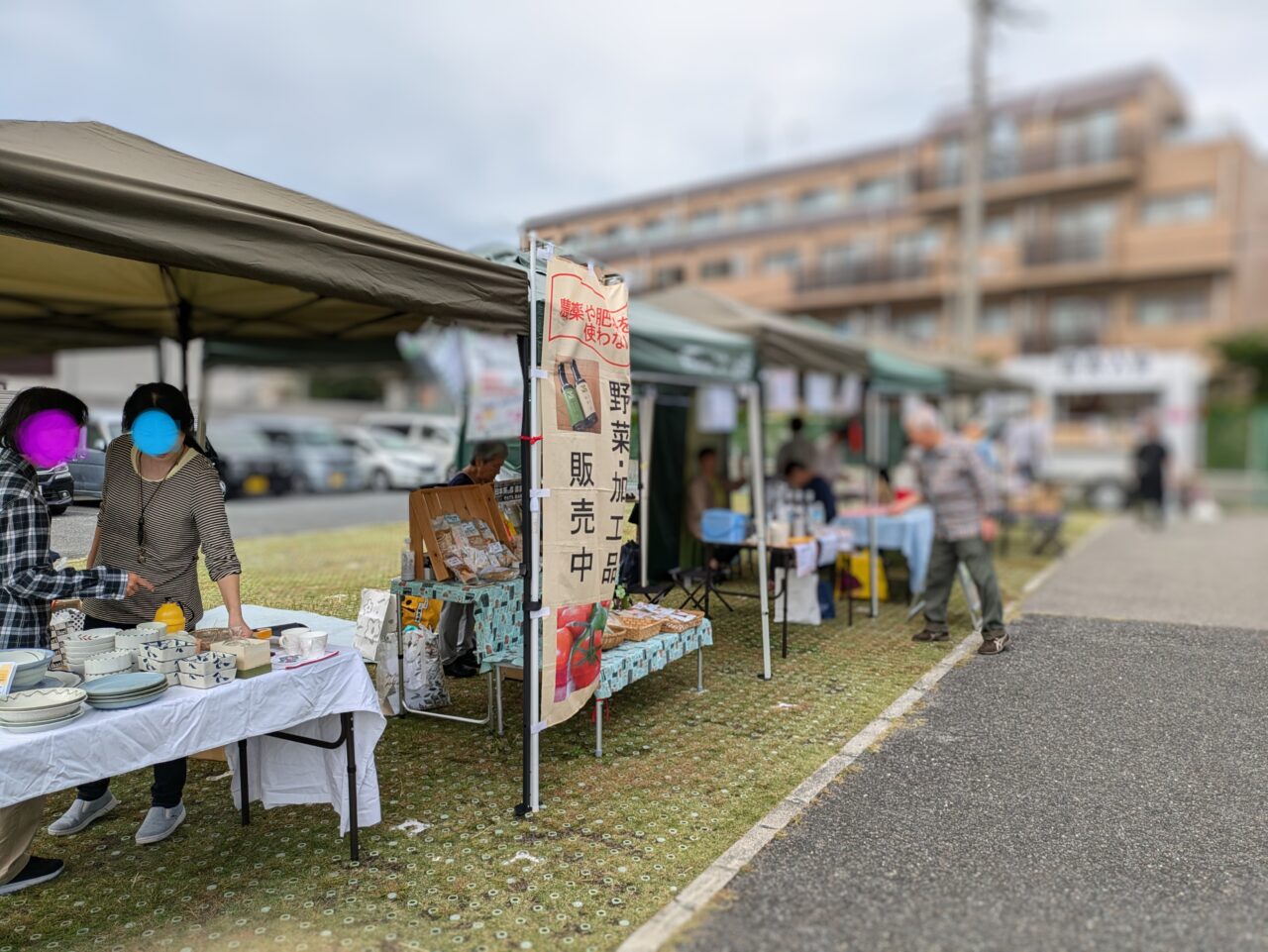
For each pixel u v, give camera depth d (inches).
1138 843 130.1
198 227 101.0
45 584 113.0
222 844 132.3
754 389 228.5
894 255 1159.6
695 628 193.5
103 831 136.8
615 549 157.8
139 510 129.1
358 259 116.0
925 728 180.1
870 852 127.6
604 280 163.8
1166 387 685.9
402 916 111.9
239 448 642.2
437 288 125.5
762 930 107.5
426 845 131.1
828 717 186.9
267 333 255.9
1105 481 695.7
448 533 171.3
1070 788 150.3
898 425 559.2
